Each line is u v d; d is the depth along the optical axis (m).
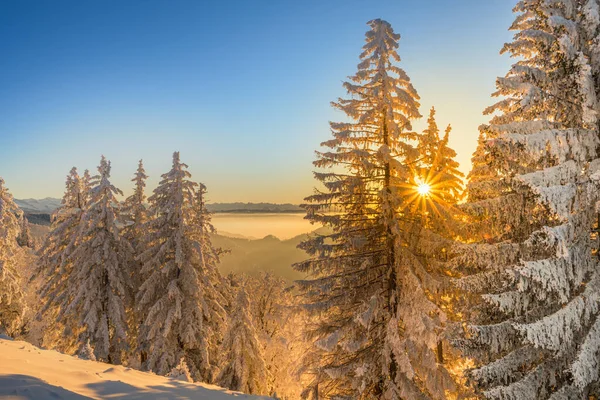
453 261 11.37
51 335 23.67
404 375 11.58
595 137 9.08
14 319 26.12
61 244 24.94
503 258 10.09
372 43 12.48
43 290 23.20
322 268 13.15
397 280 12.21
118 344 21.61
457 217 12.94
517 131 9.66
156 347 19.86
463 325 11.03
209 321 22.62
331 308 13.95
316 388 13.15
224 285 26.97
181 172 22.45
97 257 21.41
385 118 12.52
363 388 11.56
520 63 11.04
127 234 25.81
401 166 11.94
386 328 11.79
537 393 9.58
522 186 9.85
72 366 7.70
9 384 5.05
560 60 9.47
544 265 8.59
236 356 19.45
